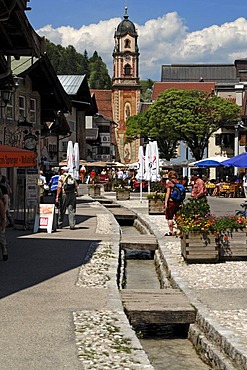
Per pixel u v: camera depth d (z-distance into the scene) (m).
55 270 12.65
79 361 6.62
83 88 71.88
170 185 19.48
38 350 7.02
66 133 46.00
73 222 20.98
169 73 119.81
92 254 14.94
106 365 6.49
